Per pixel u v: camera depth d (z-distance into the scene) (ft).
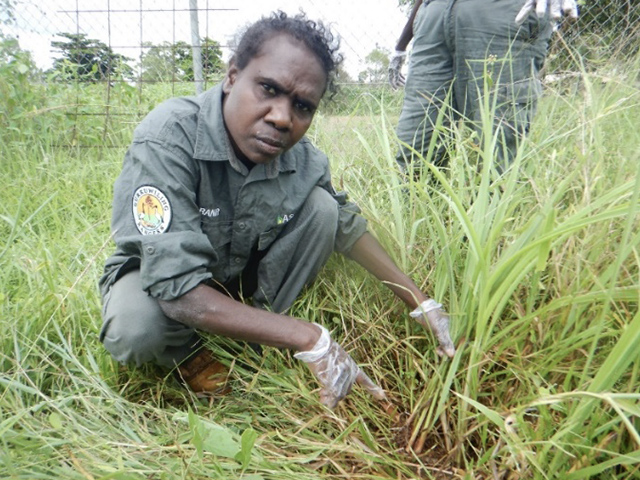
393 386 4.84
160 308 4.32
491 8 6.36
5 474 3.30
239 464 3.63
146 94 12.76
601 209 4.15
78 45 12.53
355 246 5.00
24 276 5.88
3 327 4.67
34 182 8.50
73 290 5.24
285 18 3.99
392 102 9.29
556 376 4.04
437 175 3.94
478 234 4.24
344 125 7.82
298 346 4.00
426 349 4.86
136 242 4.06
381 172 5.32
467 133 6.77
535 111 6.21
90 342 4.99
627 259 3.98
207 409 4.57
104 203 8.16
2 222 7.15
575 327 3.97
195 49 11.84
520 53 6.43
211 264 4.35
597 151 4.52
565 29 8.76
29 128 10.10
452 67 7.09
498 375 4.39
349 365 4.08
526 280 4.45
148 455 3.63
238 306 4.03
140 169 4.16
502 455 3.84
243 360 4.81
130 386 4.77
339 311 5.24
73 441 3.55
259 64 3.93
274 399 4.60
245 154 4.22
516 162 4.33
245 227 4.68
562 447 3.31
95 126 11.59
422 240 5.43
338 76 4.66
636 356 3.21
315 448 4.00
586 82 4.73
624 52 5.86
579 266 3.94
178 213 4.13
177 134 4.27
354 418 4.45
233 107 4.13
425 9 7.14
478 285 4.15
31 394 4.35
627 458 3.03
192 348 4.79
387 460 3.95
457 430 4.09
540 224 3.83
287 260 5.02
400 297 4.88
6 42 10.96
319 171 5.06
